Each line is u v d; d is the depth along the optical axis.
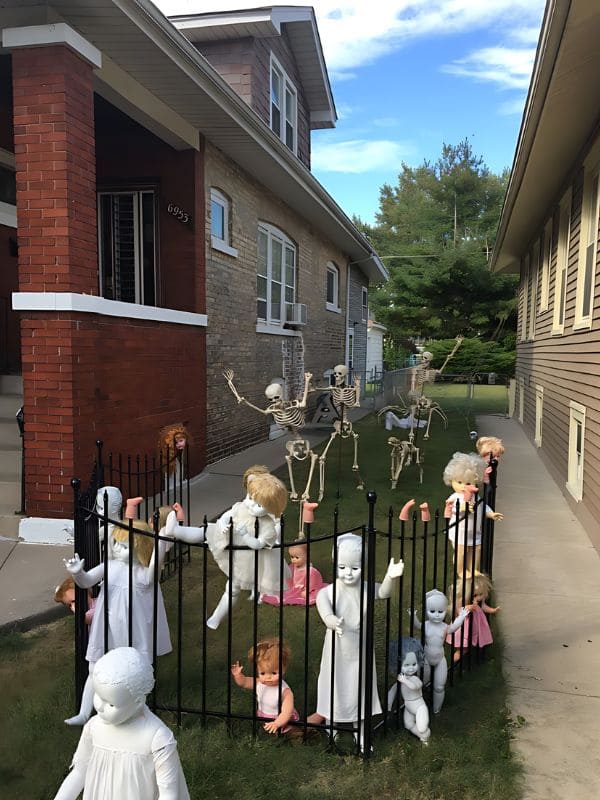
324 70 14.70
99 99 7.77
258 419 11.95
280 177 11.35
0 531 5.74
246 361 11.12
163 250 9.04
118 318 6.36
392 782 2.76
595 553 5.87
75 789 2.19
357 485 8.55
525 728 3.16
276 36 11.97
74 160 5.59
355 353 22.58
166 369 7.63
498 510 7.51
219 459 9.91
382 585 3.07
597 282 6.68
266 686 3.12
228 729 3.05
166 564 5.11
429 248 36.06
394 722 3.19
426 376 12.38
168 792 2.08
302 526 5.97
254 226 11.38
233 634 4.17
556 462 9.50
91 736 2.16
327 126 16.38
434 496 7.94
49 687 3.48
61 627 4.26
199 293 9.04
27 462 5.66
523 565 5.52
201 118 8.45
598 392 6.38
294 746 2.99
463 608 3.48
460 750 2.97
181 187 8.91
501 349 34.78
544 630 4.26
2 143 8.74
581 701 3.41
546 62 5.79
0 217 8.79
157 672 3.54
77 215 5.64
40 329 5.54
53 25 5.38
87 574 3.10
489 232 37.66
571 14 4.95
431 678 3.26
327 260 17.70
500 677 3.65
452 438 13.49
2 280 8.95
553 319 10.41
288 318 14.03
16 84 5.52
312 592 4.70
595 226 7.01
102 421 6.08
